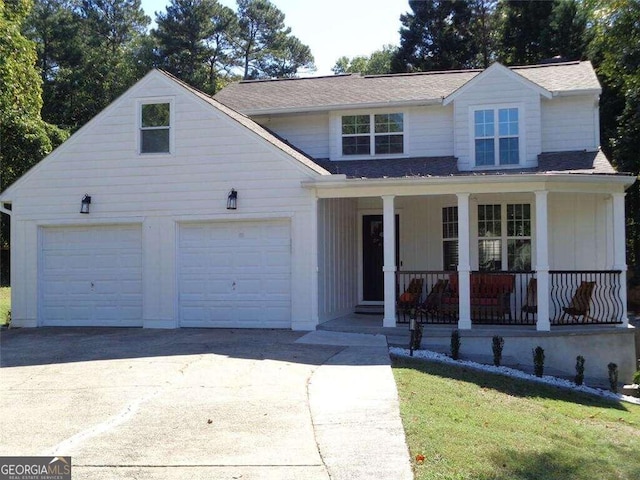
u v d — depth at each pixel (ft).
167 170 48.39
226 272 47.88
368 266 58.03
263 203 46.85
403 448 20.88
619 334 42.32
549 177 41.45
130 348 38.93
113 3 169.17
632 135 78.48
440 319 47.65
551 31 107.04
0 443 21.40
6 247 110.11
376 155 55.52
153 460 19.79
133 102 48.88
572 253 49.29
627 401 36.11
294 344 39.75
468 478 18.97
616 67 80.28
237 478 18.40
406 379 31.12
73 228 50.34
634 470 22.20
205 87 146.00
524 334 41.60
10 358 36.58
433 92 55.77
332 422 23.57
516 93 50.98
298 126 57.88
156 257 48.55
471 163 51.60
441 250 54.65
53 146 101.55
